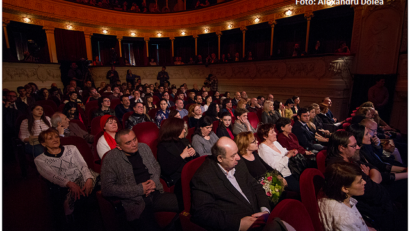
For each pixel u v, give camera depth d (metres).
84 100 6.68
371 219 1.88
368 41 6.47
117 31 12.80
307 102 7.40
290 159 2.54
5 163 3.65
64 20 10.97
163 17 13.22
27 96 5.59
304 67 7.33
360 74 6.60
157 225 1.94
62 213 2.14
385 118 5.82
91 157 2.56
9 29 10.20
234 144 1.71
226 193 1.70
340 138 2.13
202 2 13.57
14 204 2.58
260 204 1.87
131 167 2.05
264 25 10.81
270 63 8.26
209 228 1.58
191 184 1.73
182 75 11.49
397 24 5.70
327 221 1.55
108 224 2.02
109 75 10.73
